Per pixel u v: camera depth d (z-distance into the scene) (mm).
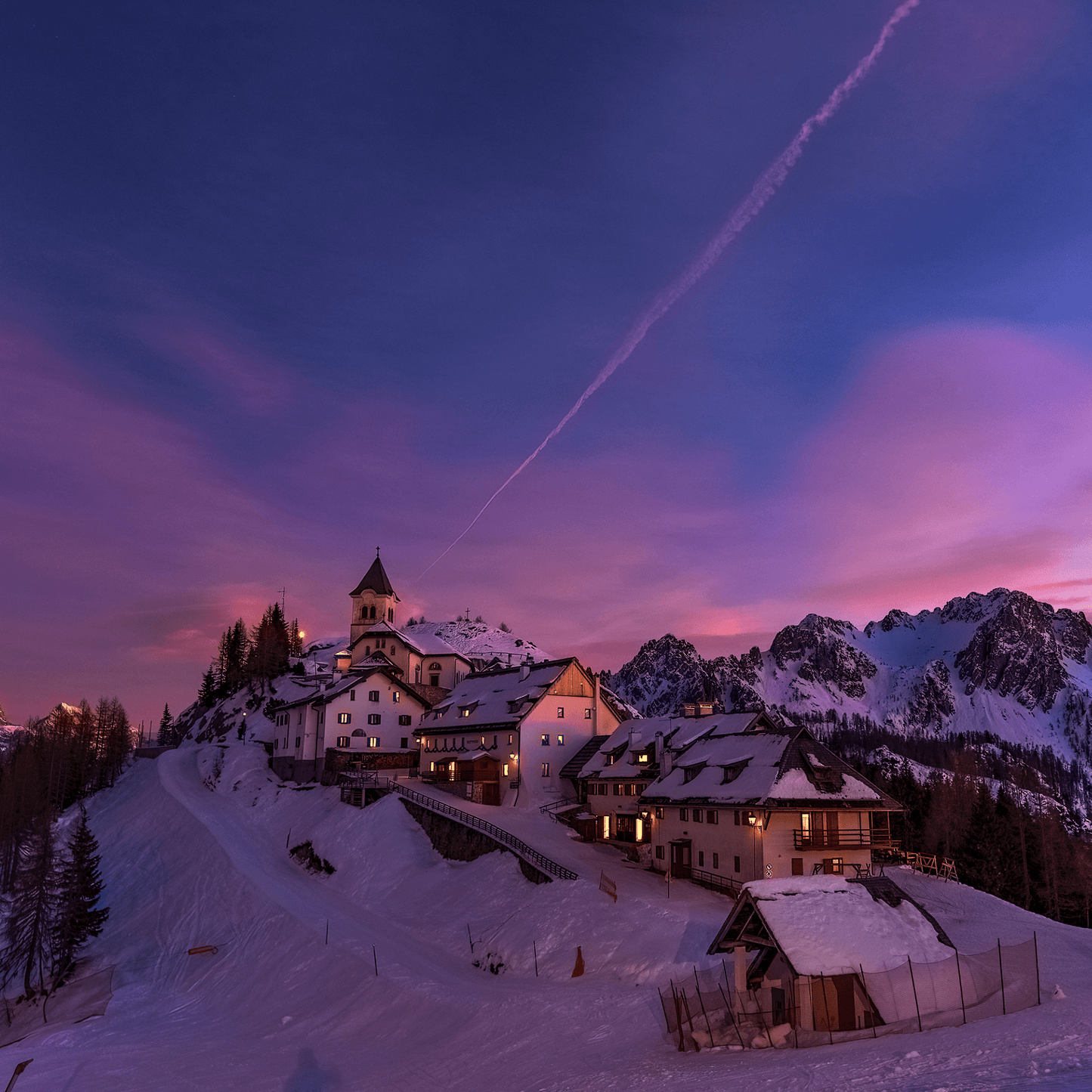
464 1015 41562
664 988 39000
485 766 87125
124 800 108500
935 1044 25562
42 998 60062
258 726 125125
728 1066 27469
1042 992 31516
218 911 68625
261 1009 50875
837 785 56531
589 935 48625
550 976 45812
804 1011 29844
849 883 33500
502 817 76875
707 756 65500
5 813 91250
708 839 59281
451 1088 33469
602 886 55312
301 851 81188
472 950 53156
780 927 30234
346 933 58344
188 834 87625
